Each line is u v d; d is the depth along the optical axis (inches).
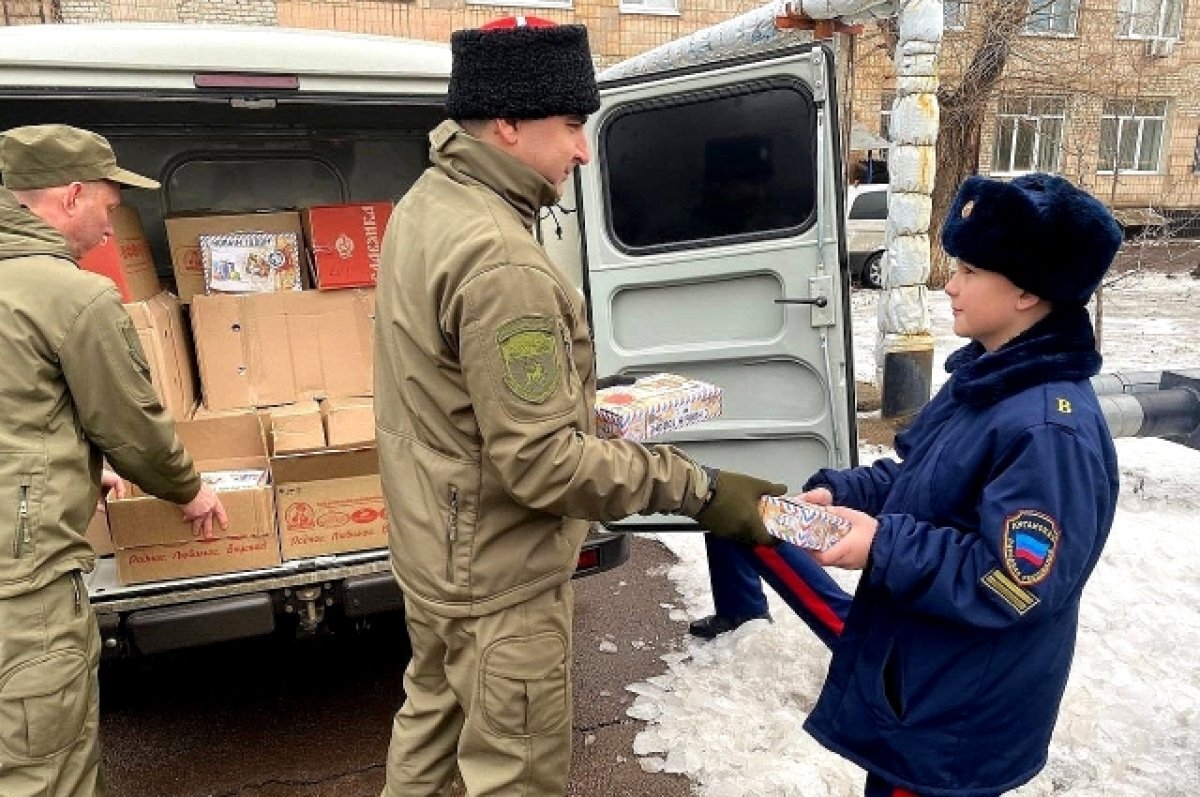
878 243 564.4
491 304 58.6
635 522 131.5
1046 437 59.3
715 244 134.9
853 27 241.0
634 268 138.7
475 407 60.3
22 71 97.5
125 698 127.0
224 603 98.7
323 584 103.7
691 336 139.8
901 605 64.1
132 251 124.8
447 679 70.5
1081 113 471.8
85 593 79.0
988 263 62.2
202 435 110.7
